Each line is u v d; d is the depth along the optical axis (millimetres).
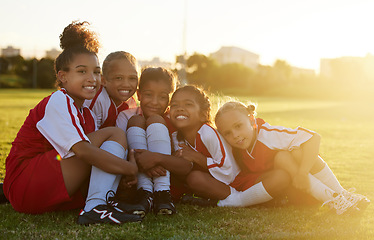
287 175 2689
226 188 2812
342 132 9242
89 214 2320
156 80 3066
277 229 2293
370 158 5438
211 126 2902
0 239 2047
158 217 2486
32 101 19594
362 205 2578
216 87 67312
